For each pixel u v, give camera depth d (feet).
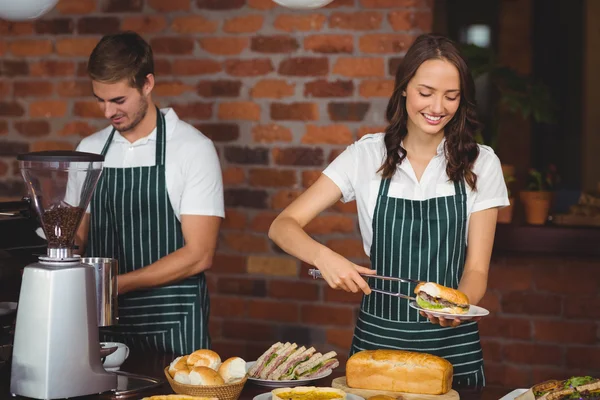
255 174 12.30
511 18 12.98
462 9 12.85
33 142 13.16
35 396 5.79
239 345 12.51
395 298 7.59
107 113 8.21
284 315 12.33
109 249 8.79
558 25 12.96
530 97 11.81
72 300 5.82
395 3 11.71
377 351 6.27
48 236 6.02
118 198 8.61
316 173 12.09
